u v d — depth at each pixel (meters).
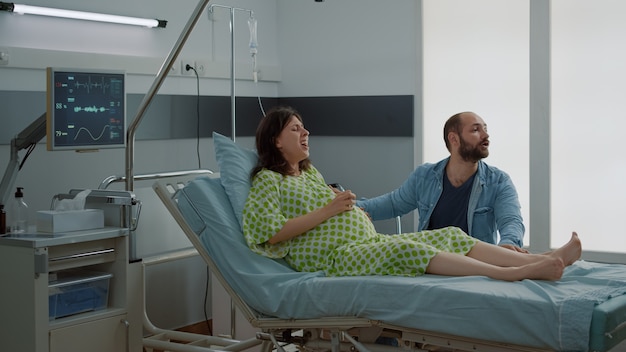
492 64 4.09
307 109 4.65
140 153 3.86
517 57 4.02
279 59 4.72
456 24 4.18
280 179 2.90
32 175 3.35
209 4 4.20
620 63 3.75
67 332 2.67
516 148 4.06
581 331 2.02
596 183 3.84
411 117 4.30
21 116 3.28
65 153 3.49
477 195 3.15
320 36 4.58
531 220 3.98
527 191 4.04
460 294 2.21
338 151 4.59
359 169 4.52
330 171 4.63
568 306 2.05
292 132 2.92
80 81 2.88
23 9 3.23
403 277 2.44
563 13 3.87
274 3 4.71
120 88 3.01
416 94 4.30
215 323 3.73
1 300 2.65
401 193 3.39
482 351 2.21
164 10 3.93
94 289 2.82
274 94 4.73
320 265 2.71
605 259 3.82
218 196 2.88
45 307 2.60
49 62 3.36
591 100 3.83
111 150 3.71
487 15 4.09
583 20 3.82
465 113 3.16
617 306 2.07
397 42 4.33
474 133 3.09
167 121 3.96
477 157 3.10
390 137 4.40
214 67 4.20
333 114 4.55
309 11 4.61
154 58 3.85
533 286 2.20
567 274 2.43
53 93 2.80
